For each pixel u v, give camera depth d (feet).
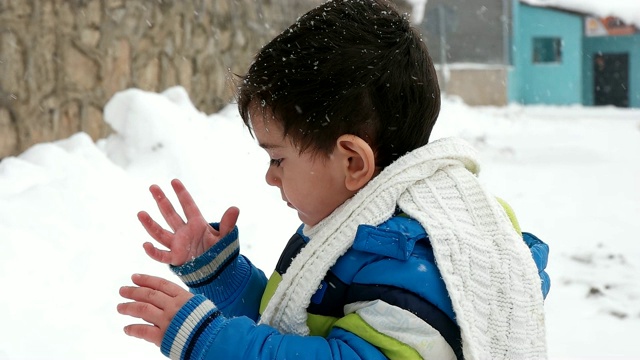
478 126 47.98
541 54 86.99
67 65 20.12
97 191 15.46
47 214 14.07
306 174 4.85
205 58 25.11
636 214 21.91
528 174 29.35
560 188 26.23
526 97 86.58
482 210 4.90
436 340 4.47
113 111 19.71
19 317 11.02
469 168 5.29
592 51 92.73
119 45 21.62
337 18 4.93
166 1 23.31
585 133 47.42
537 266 5.38
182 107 21.80
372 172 4.80
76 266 12.75
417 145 5.15
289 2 29.19
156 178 17.79
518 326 4.71
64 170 16.72
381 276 4.55
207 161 19.13
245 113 5.05
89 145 18.33
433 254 4.66
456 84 74.64
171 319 4.58
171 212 5.73
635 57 91.56
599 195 24.98
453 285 4.51
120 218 14.88
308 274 4.74
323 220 4.96
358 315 4.52
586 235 19.38
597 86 92.99
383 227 4.67
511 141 41.70
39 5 19.22
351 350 4.38
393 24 5.04
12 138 18.71
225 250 5.64
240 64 26.61
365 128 4.86
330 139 4.76
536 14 85.81
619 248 18.08
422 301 4.49
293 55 4.80
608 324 13.05
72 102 20.30
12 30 18.63
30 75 19.08
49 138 19.63
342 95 4.72
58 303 11.66
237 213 5.65
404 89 4.92
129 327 4.64
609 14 88.84
